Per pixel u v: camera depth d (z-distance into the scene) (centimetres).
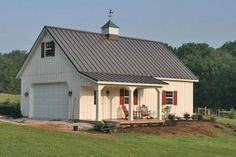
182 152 1730
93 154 1477
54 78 3142
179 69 3572
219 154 1798
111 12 3497
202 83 7825
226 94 7344
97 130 2444
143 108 3170
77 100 2944
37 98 3362
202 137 2584
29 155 1360
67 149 1516
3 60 10231
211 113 5497
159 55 3638
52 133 1962
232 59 9194
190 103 3591
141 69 3266
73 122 2841
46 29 3178
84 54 3094
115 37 3503
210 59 8950
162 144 1986
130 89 2894
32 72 3381
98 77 2805
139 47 3600
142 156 1549
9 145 1496
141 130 2533
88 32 3394
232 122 3931
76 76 2945
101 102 3028
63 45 3080
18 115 3462
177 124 2880
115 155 1505
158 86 3056
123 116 3128
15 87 9850
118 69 3116
